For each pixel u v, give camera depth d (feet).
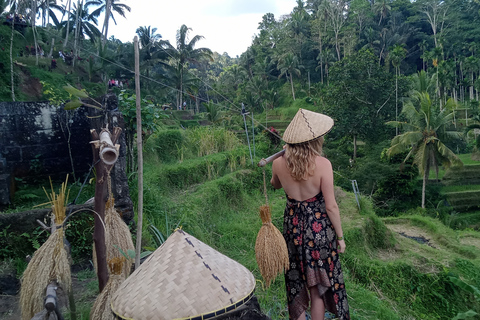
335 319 10.94
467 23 195.31
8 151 20.65
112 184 16.56
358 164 85.76
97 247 8.29
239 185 30.07
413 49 197.98
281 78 196.24
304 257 7.68
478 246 43.29
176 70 96.68
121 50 102.89
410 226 44.75
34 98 71.67
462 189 88.79
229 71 210.59
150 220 19.08
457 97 177.78
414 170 78.59
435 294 25.68
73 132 22.04
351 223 28.86
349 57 99.14
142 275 4.96
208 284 4.69
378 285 24.59
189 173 29.17
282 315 13.82
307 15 206.69
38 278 6.97
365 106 95.91
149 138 31.04
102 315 7.00
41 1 98.84
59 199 7.27
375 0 207.41
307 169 7.45
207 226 23.66
